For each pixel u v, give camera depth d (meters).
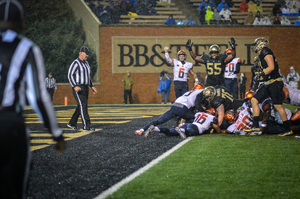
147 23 70.12
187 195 8.63
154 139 18.17
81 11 66.75
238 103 20.19
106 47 64.38
